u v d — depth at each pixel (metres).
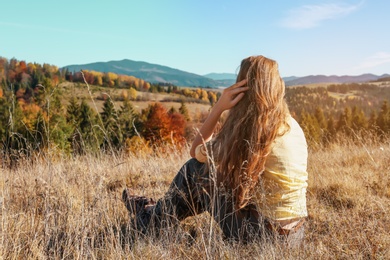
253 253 2.63
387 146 6.68
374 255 2.62
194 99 165.38
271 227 2.68
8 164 3.83
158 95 163.12
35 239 2.63
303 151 2.72
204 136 2.85
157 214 2.99
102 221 3.03
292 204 2.66
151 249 2.70
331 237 3.05
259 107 2.58
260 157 2.55
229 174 2.67
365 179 4.47
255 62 2.68
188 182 2.93
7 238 2.65
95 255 2.63
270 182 2.64
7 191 3.22
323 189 4.32
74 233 2.77
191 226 3.29
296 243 2.71
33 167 3.77
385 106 50.69
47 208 2.88
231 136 2.62
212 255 2.57
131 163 5.04
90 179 3.48
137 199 3.22
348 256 2.62
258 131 2.54
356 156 6.24
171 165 5.89
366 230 2.97
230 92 2.69
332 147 7.46
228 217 2.81
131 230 3.01
